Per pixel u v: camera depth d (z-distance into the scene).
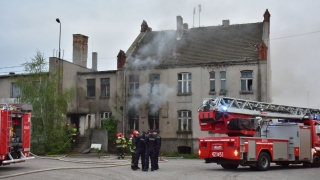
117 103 38.44
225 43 37.00
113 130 37.69
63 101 33.91
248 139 18.80
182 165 22.62
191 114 35.59
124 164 21.64
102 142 36.31
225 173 17.83
